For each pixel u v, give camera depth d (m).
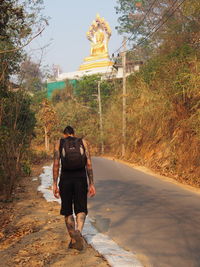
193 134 16.67
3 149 10.02
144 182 13.82
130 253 5.32
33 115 20.70
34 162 26.06
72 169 5.67
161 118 22.08
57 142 5.89
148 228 6.80
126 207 8.88
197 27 26.23
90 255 5.24
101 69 82.12
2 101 9.66
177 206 8.88
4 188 10.21
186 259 5.09
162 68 21.67
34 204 9.38
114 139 36.53
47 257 5.21
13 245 5.92
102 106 57.41
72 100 68.44
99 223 7.31
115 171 18.42
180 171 16.05
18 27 7.79
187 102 18.14
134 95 29.86
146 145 24.31
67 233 6.40
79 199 5.66
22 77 10.59
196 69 16.73
